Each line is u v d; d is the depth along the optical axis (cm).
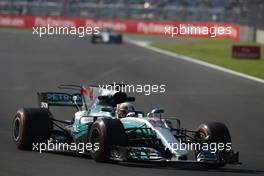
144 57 12850
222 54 13850
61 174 3244
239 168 3794
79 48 15000
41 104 4331
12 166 3441
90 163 3584
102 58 12362
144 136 3653
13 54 12788
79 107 4338
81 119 3997
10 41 16362
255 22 17962
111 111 3916
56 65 10712
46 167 3438
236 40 18588
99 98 4003
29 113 3975
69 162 3612
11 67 10262
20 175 3194
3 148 4075
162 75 9481
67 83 8331
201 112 6259
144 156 3491
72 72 9681
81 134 3894
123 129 3569
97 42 17438
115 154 3522
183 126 5456
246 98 7381
